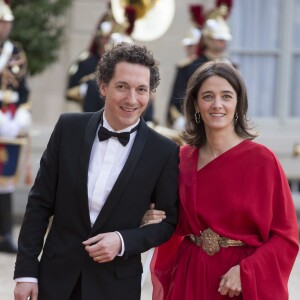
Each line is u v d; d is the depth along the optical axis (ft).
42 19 50.34
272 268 22.61
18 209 55.47
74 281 21.91
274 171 23.08
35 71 51.55
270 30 61.67
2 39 44.27
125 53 21.61
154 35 47.34
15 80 44.16
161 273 24.88
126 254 21.59
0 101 43.73
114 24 45.78
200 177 23.32
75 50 57.93
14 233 50.93
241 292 22.61
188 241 23.81
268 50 61.82
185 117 24.21
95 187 21.90
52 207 22.76
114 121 22.06
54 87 58.18
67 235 22.17
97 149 22.16
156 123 42.83
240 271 22.31
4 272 41.47
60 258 22.06
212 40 47.65
